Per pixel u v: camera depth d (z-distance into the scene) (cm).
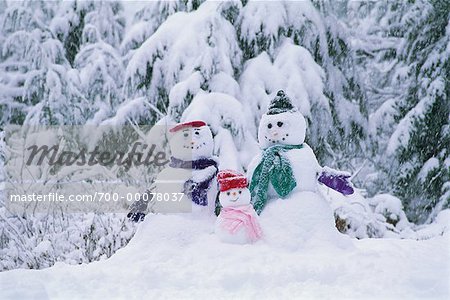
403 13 1155
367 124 979
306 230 471
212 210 528
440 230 750
